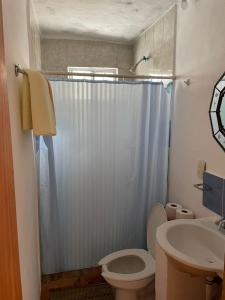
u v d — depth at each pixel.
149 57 2.58
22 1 1.49
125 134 2.16
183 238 1.53
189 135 1.87
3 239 0.65
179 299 1.52
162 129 2.20
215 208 1.56
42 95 1.36
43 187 2.09
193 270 1.15
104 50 3.09
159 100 2.14
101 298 2.13
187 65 1.86
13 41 1.14
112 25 2.57
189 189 1.89
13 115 1.09
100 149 2.14
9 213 0.75
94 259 2.35
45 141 2.00
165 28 2.20
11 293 0.73
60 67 3.02
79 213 2.22
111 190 2.23
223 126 1.48
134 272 1.99
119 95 2.09
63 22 2.51
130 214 2.31
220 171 1.52
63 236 2.25
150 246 2.11
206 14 1.61
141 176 2.26
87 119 2.07
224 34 1.45
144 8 2.15
